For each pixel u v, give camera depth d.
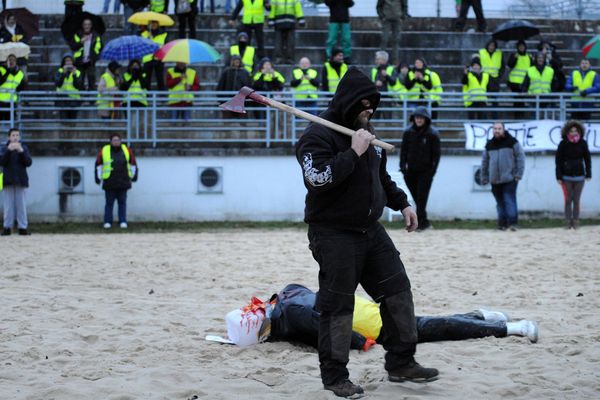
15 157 45.16
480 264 32.62
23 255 35.62
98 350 19.31
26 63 56.59
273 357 18.88
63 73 52.69
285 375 17.05
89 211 50.09
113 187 47.50
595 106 55.44
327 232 15.34
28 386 16.47
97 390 16.02
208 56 50.94
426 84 53.66
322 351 15.46
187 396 15.81
